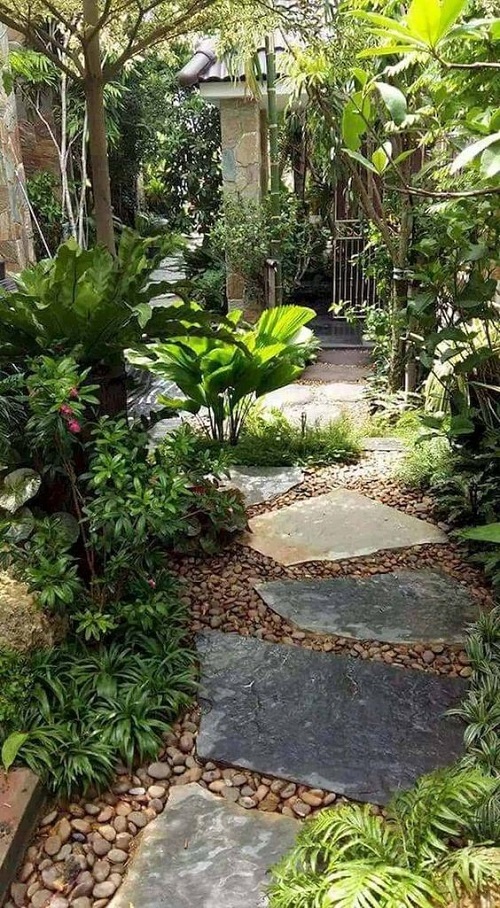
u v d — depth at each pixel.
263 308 6.64
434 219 3.83
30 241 5.62
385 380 5.11
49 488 2.38
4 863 1.50
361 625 2.46
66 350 2.25
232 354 3.70
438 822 1.45
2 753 1.71
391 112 1.56
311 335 4.16
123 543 2.12
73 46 3.25
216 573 2.83
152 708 1.96
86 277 2.18
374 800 1.71
